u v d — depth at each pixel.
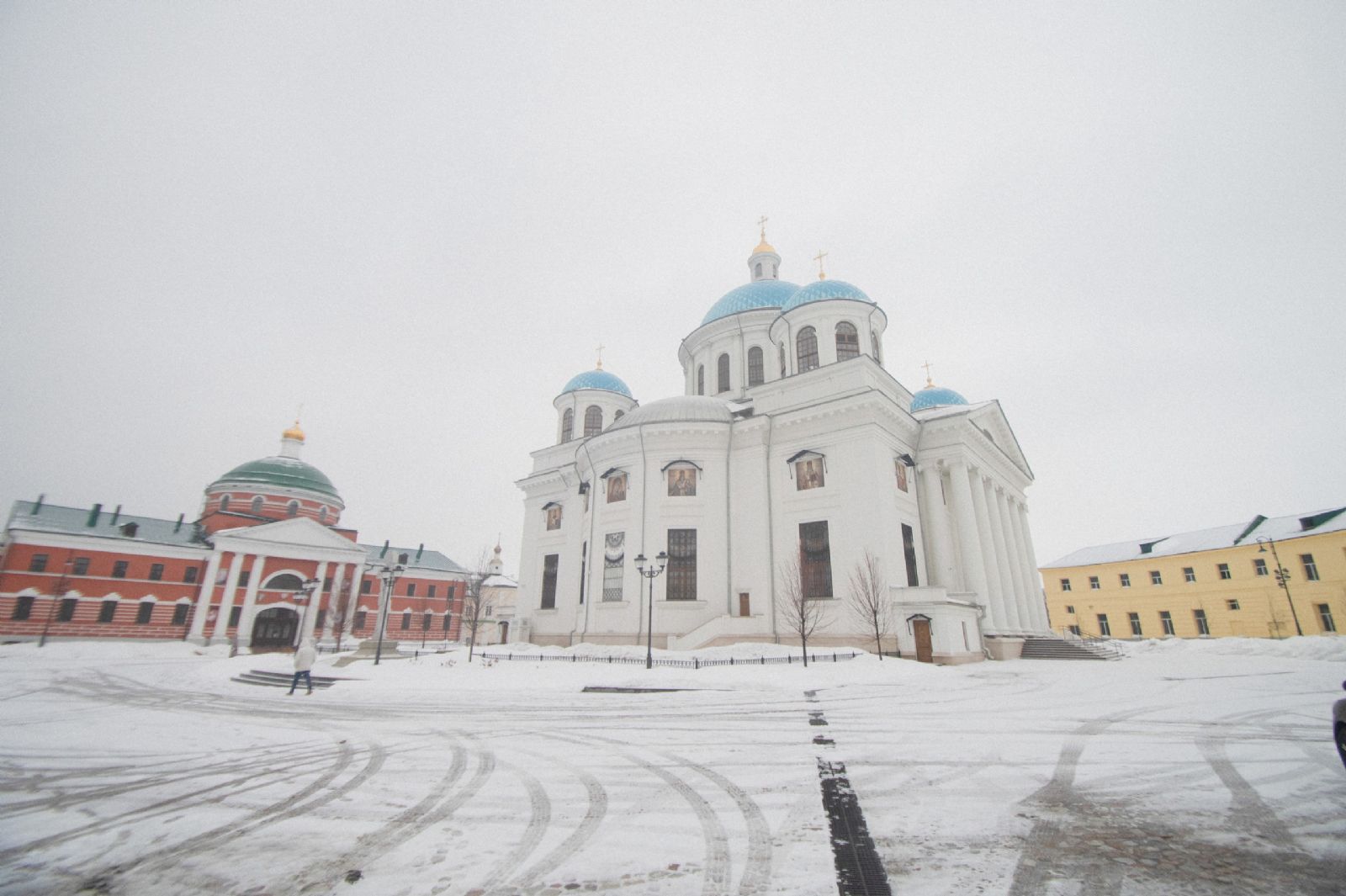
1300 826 6.03
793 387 32.88
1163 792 7.29
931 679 19.72
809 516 29.25
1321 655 28.89
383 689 19.92
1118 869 5.14
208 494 62.09
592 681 20.31
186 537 54.78
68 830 6.59
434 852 5.78
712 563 30.00
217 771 9.09
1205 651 34.97
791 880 5.05
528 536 42.47
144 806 7.42
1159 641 38.56
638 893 4.87
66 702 18.06
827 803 7.11
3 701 18.41
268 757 10.01
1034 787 7.61
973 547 30.80
